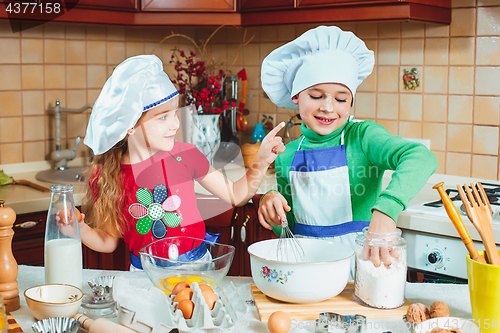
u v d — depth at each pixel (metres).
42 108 2.24
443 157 2.13
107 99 1.05
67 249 0.90
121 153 1.19
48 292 0.85
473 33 2.00
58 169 2.22
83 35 2.34
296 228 1.30
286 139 2.54
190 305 0.78
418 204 1.62
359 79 1.31
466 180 2.05
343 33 1.16
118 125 1.05
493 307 0.74
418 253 1.52
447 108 2.10
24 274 1.07
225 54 2.69
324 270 0.84
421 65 2.14
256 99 2.62
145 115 1.08
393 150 1.11
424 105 2.15
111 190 1.17
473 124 2.05
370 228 0.94
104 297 0.91
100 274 1.07
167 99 1.08
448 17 2.03
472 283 0.77
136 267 1.20
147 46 2.59
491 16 1.96
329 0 1.91
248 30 2.60
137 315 0.80
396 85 2.21
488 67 1.99
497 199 1.58
